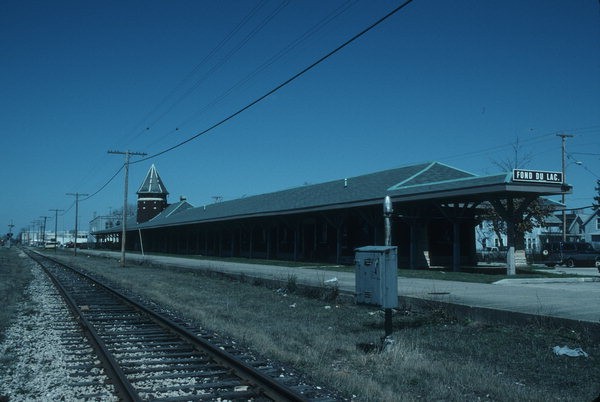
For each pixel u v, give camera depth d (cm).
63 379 752
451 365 805
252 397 676
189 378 760
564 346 912
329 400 646
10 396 672
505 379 746
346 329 1162
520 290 1711
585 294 1577
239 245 5456
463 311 1201
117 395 675
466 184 2430
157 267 4047
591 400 647
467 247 3559
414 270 2848
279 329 1163
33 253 8475
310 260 4219
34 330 1173
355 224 3703
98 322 1298
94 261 5275
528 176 2291
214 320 1280
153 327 1220
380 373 785
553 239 6031
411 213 3064
